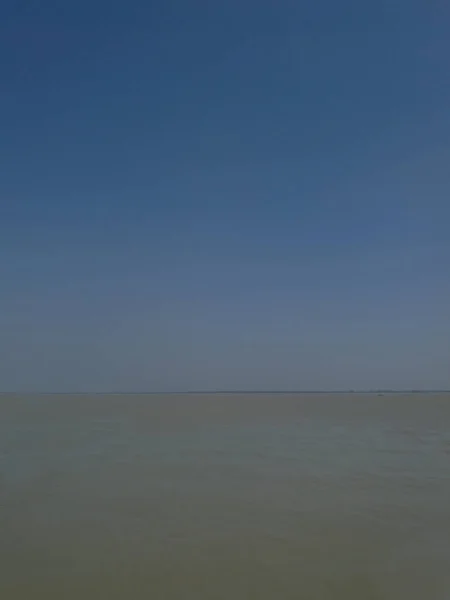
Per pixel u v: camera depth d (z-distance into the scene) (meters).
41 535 13.83
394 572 11.52
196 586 10.84
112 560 12.22
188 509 16.03
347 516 15.36
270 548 12.94
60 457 24.05
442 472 20.70
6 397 79.19
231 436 30.28
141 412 48.44
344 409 51.00
